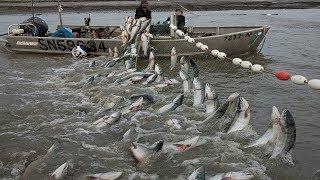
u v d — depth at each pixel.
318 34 23.05
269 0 49.69
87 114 10.17
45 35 18.66
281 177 7.04
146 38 15.40
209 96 9.97
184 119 9.57
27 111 10.41
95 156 7.86
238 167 7.28
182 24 17.78
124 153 8.01
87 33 18.39
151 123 9.45
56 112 10.34
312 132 9.02
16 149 8.21
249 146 7.90
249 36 16.41
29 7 45.06
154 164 7.45
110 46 16.56
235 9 44.06
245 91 12.09
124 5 47.59
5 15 40.38
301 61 16.12
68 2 52.28
